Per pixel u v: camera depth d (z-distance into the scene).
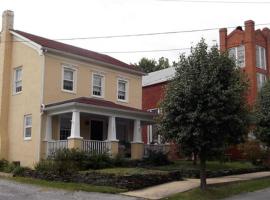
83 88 28.22
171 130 17.72
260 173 25.98
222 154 18.30
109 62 30.19
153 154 26.62
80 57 27.94
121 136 30.59
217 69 17.53
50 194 17.08
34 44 26.66
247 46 35.97
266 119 25.62
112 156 24.50
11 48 28.69
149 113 27.81
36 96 26.02
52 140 25.19
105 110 25.08
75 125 23.45
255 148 29.22
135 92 32.09
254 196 17.89
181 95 17.53
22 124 26.86
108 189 17.84
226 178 22.58
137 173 19.27
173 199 16.36
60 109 24.61
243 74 18.42
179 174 21.23
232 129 17.59
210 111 17.05
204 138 17.36
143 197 16.66
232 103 17.33
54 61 26.62
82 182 19.75
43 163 22.31
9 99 28.20
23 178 21.55
